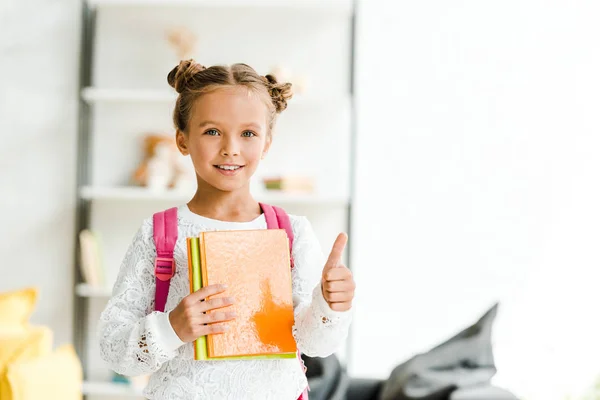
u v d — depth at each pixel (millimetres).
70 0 3420
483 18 3326
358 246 3332
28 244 3395
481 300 3303
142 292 1254
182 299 1139
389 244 3328
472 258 3307
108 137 3383
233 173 1218
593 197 3273
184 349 1212
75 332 3309
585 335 3252
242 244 1188
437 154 3326
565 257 3277
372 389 2682
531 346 3266
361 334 3332
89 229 3404
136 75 3389
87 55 3363
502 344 3273
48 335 2912
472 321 3299
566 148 3291
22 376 2600
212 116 1199
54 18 3412
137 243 1282
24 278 3391
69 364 2908
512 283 3293
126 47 3395
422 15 3346
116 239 3398
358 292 3330
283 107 1338
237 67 1247
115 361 1162
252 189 3256
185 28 3264
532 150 3299
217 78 1217
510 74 3312
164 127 3385
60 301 3387
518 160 3305
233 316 1122
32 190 3398
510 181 3305
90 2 3354
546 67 3299
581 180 3279
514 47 3314
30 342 2777
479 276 3305
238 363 1202
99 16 3408
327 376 2459
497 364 3266
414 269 3322
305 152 3354
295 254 1291
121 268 1294
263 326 1167
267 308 1176
